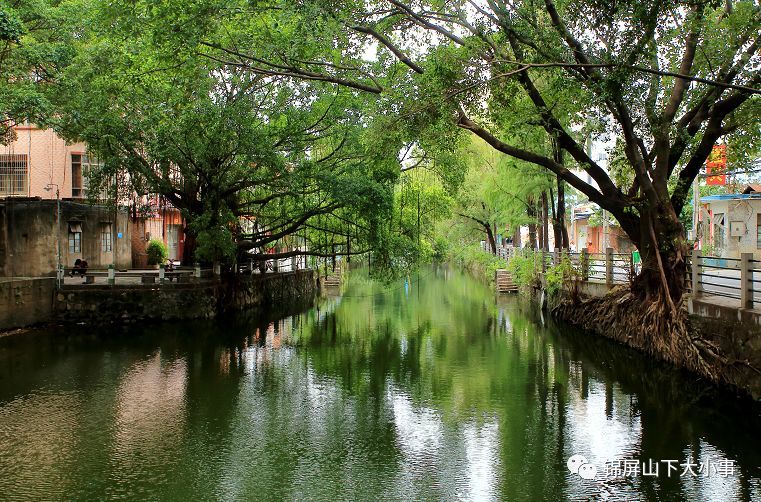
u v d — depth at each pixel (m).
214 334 21.28
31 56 18.91
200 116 20.91
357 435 10.97
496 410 12.31
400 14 14.49
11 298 20.41
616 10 11.42
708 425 11.09
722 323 12.41
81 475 9.25
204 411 12.38
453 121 13.91
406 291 38.56
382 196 23.69
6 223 24.84
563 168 16.31
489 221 42.72
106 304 22.70
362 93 20.42
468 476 9.17
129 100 21.56
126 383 14.55
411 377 15.09
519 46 13.94
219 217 23.58
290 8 13.02
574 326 21.02
